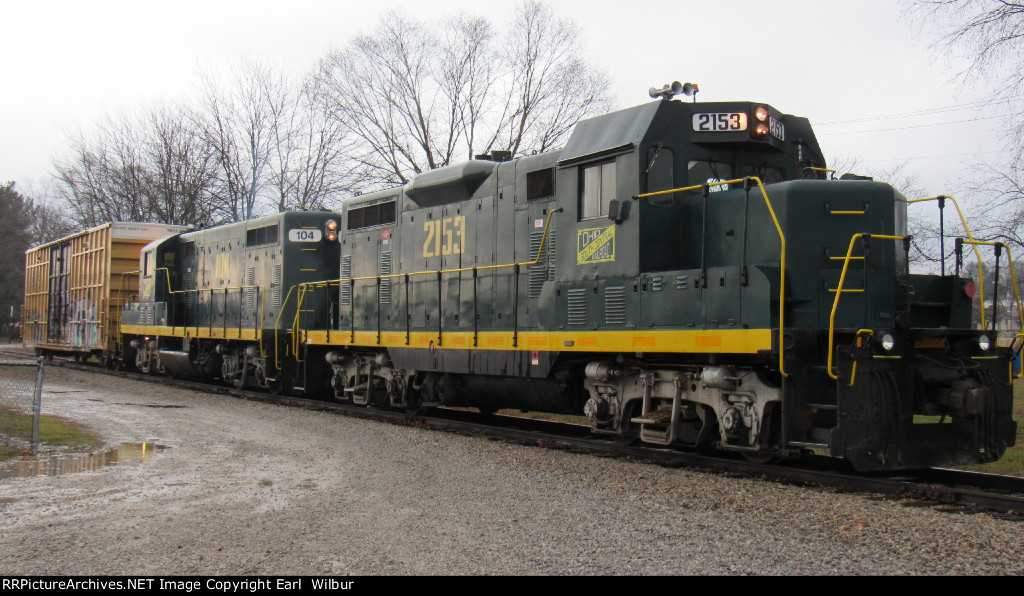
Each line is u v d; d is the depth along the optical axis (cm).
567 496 718
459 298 1209
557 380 1041
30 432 1040
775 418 814
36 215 6962
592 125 995
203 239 2028
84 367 2416
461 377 1221
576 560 527
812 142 1000
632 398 946
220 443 1019
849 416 721
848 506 671
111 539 575
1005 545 554
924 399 774
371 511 659
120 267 2317
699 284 827
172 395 1658
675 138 914
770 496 713
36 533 592
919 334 767
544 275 1058
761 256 830
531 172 1095
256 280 1745
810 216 809
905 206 909
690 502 691
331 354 1508
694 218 908
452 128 3144
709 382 824
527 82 3067
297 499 702
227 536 583
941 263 896
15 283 6550
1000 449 804
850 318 805
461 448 995
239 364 1788
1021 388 1953
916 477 817
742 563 519
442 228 1265
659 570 505
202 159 3562
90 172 3912
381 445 1015
